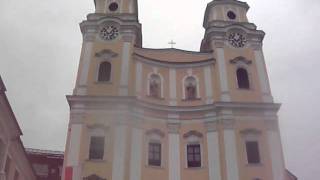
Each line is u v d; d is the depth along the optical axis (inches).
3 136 1282.0
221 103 1585.9
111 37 1724.9
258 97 1636.3
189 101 1654.8
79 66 1654.8
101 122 1508.4
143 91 1638.8
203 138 1567.4
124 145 1462.8
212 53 1768.0
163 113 1619.1
